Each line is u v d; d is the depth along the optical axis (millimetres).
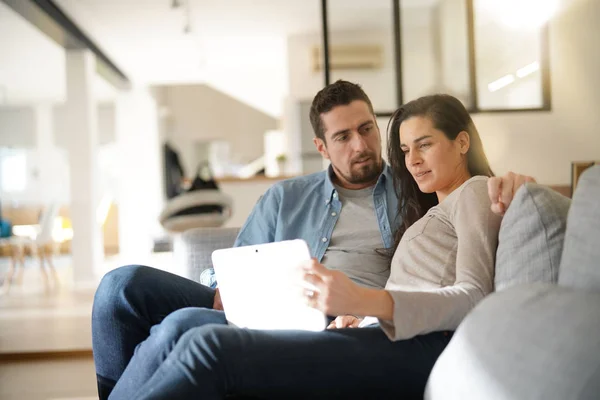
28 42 8445
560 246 1198
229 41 8953
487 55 5305
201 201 5414
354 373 1216
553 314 957
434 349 1256
